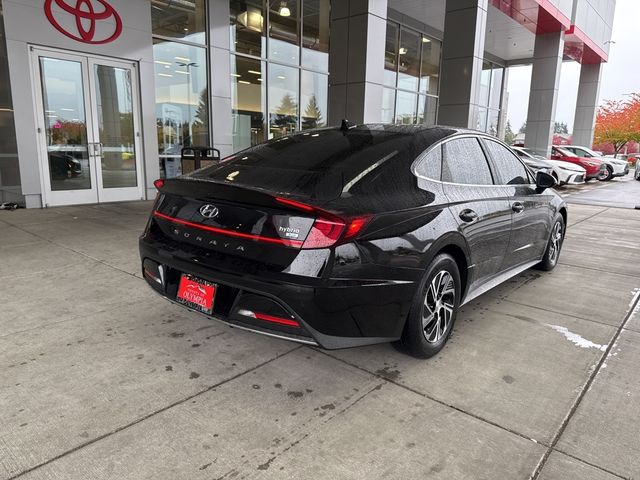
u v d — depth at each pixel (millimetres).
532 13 15508
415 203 2754
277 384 2602
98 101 8555
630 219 8953
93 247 5391
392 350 3053
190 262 2598
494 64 22562
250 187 2514
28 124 7668
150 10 8977
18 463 1921
